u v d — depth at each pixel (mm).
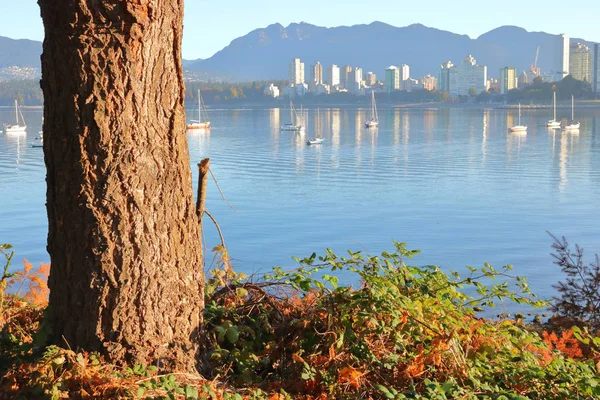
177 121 3465
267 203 45000
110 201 3258
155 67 3350
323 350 3707
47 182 3387
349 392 3418
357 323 3799
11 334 3893
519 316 11891
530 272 24562
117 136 3264
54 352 3059
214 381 3301
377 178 60688
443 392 3150
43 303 4617
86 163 3254
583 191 51531
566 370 3736
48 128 3332
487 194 50156
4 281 4250
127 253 3279
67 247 3311
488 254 29141
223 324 3844
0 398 2977
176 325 3428
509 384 3621
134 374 3117
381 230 35500
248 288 4207
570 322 8844
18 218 37281
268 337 3918
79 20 3197
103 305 3268
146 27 3283
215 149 94688
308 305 4082
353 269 4062
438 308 3951
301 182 57250
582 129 145125
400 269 4199
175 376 3229
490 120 192500
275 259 27250
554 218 39375
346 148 97000
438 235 34125
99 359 3217
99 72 3230
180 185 3471
